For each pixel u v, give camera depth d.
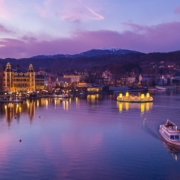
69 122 189.00
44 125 178.25
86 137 147.25
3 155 119.31
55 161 112.62
